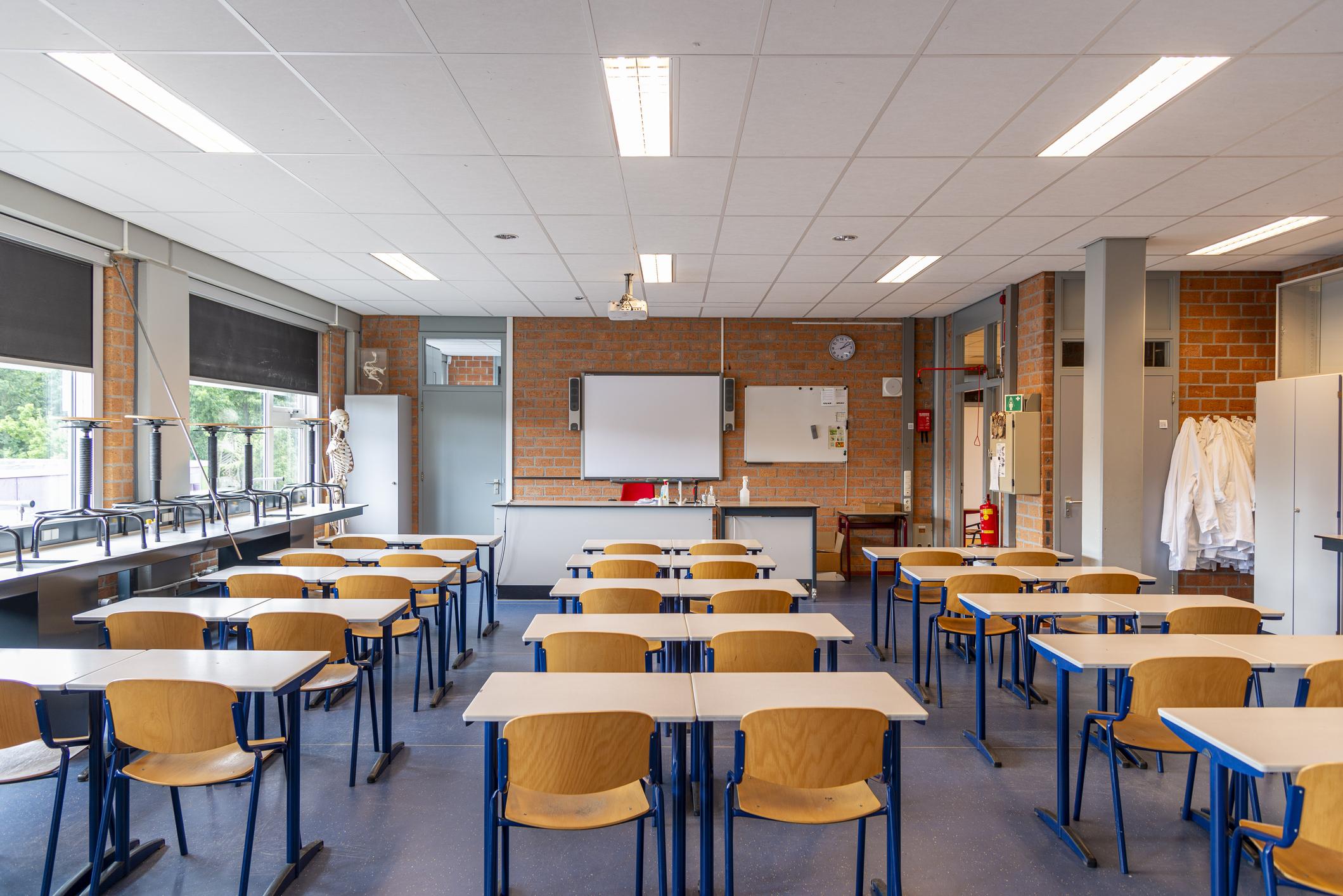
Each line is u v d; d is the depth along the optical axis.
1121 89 3.03
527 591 7.03
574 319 8.57
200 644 3.18
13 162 3.88
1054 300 6.35
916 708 2.25
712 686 2.45
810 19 2.51
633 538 7.08
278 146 3.65
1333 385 5.15
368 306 8.05
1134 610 3.48
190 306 5.89
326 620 3.20
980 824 2.90
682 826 2.29
